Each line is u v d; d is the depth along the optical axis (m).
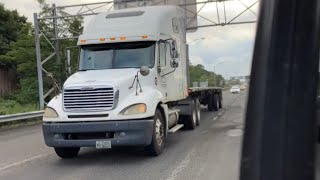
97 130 9.63
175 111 12.82
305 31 1.52
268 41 1.54
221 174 8.11
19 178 8.70
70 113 9.82
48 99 32.69
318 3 1.52
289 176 1.51
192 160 9.79
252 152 1.58
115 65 11.25
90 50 11.57
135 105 9.75
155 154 10.45
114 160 10.24
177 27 13.56
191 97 15.71
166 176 8.34
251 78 1.64
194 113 15.99
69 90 9.93
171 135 14.16
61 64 29.30
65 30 32.16
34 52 33.72
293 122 1.51
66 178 8.52
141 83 10.46
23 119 21.59
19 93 34.59
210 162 9.35
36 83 33.47
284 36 1.52
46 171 9.28
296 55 1.52
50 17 27.28
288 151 1.51
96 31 11.64
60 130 9.80
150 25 11.42
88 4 26.59
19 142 14.27
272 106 1.53
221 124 17.14
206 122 18.36
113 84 9.75
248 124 1.63
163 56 11.70
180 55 13.75
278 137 1.52
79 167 9.60
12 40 38.66
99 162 10.09
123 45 11.39
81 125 9.69
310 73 1.51
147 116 9.77
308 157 1.51
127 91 10.02
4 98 34.03
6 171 9.40
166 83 11.91
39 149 12.48
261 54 1.57
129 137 9.62
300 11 1.52
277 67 1.53
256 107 1.57
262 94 1.55
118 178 8.34
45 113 10.14
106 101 9.74
